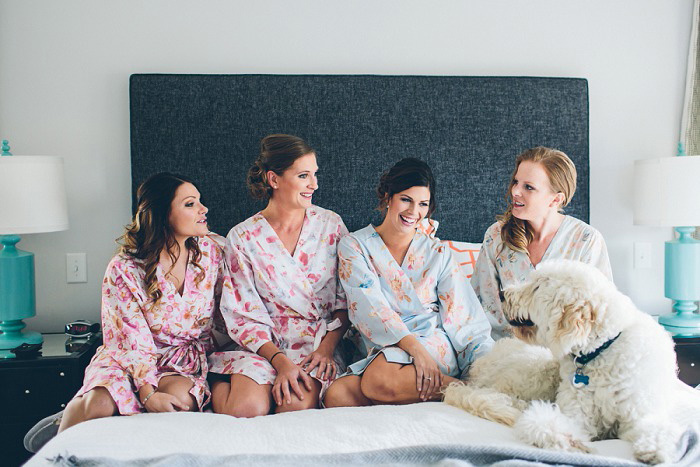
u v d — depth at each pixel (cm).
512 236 231
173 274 217
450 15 290
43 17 271
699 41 294
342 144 277
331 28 285
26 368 230
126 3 275
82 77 274
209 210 272
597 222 304
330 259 236
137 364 198
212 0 279
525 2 294
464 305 223
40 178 247
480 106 283
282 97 274
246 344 217
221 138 271
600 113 301
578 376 160
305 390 203
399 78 280
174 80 269
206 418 172
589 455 135
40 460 145
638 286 307
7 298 249
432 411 170
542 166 222
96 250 279
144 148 268
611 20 299
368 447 149
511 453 137
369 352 216
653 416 152
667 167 267
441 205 283
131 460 137
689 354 259
